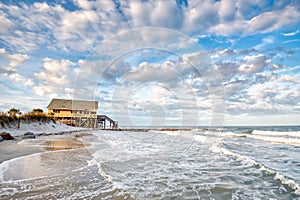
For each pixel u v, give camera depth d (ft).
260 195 11.75
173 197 11.10
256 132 80.59
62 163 19.03
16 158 21.08
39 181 13.32
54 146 31.73
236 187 13.07
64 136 52.70
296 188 12.84
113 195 11.05
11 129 52.01
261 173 16.65
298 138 51.47
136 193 11.48
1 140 36.86
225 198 11.21
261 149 33.73
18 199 10.28
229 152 27.45
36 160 20.31
